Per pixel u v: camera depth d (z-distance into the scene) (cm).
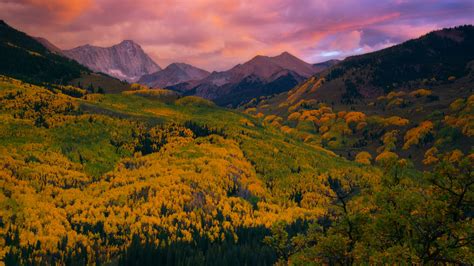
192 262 12888
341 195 2908
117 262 14712
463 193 2230
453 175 2308
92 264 14712
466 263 2136
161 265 13312
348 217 2662
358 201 2823
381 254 2250
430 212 2286
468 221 2175
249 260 12800
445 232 2255
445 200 2309
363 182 2992
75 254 15175
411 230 2403
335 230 2714
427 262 2233
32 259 14425
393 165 2783
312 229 2964
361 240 2605
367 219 2606
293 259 2727
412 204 2358
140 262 13400
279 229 3144
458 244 2244
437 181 2377
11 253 14200
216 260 12850
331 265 2684
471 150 2319
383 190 2564
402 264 2166
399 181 2712
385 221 2400
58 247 15738
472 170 2248
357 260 2486
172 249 14038
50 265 14400
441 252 2220
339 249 2573
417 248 2275
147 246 14550
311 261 2631
